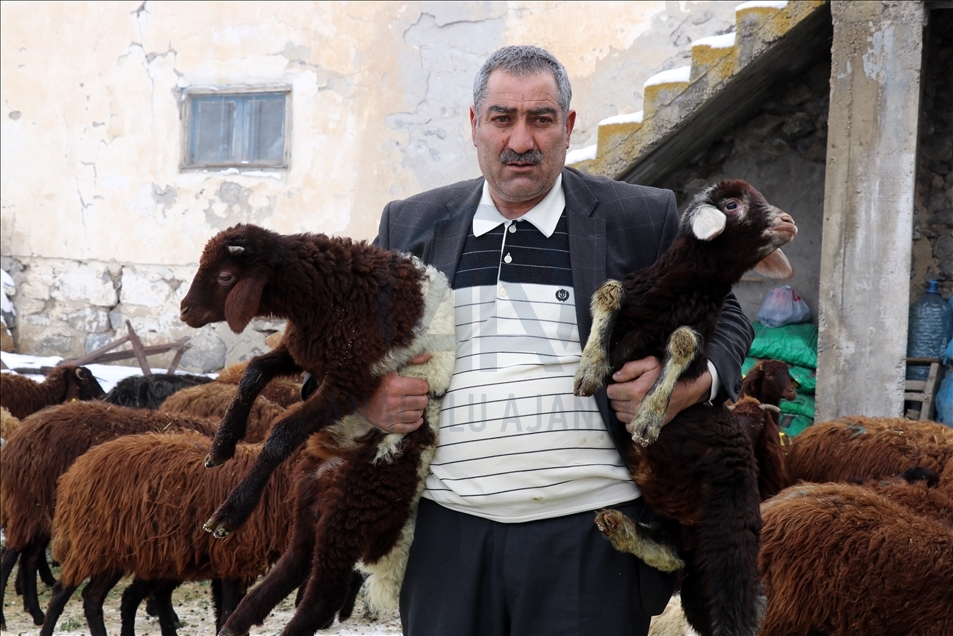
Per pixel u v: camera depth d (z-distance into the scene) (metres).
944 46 8.62
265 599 3.02
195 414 7.07
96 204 12.24
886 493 4.52
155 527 4.96
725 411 2.78
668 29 10.03
